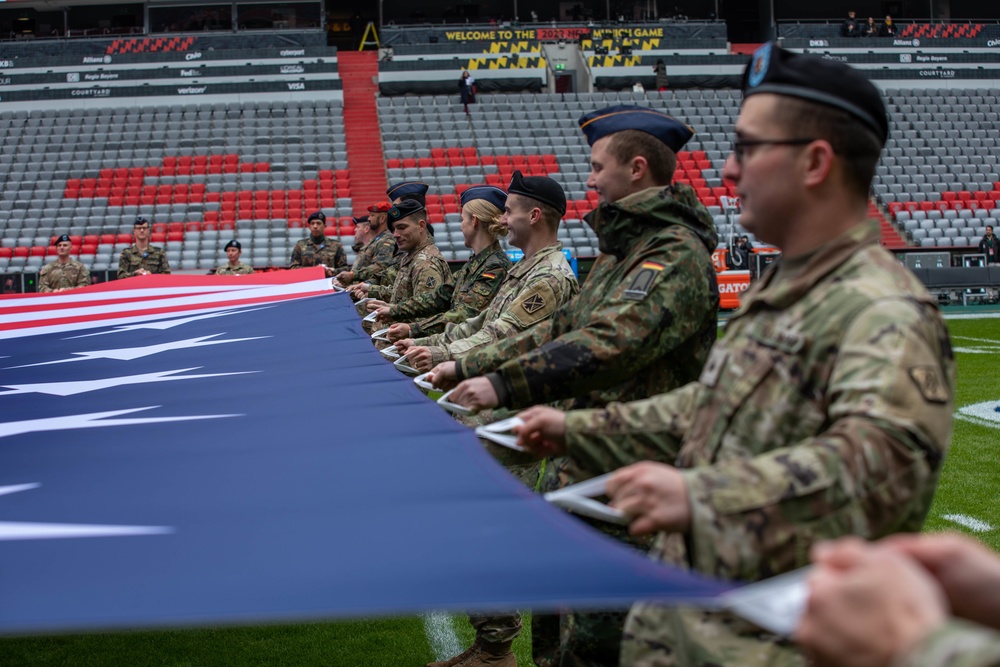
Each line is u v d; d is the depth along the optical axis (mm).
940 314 1464
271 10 32656
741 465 1287
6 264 21062
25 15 33750
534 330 2809
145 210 22953
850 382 1361
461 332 3920
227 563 1197
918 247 21250
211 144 26141
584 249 20891
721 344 1677
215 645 4051
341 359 3500
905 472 1285
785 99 1557
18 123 27203
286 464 1833
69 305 7070
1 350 4883
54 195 23812
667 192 2533
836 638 778
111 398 3160
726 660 1514
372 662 3816
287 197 23812
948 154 26922
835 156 1544
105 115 27844
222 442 2158
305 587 1068
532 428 1924
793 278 1578
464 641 4051
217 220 22703
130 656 3926
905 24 33031
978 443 7262
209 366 3688
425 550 1171
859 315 1419
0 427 2699
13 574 1201
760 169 1573
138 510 1558
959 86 31203
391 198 6039
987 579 898
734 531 1250
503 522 1284
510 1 36125
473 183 24281
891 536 1341
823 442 1295
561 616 2395
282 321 4996
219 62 28953
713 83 30172
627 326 2256
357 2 37125
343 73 31203
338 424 2227
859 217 1575
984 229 23062
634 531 1282
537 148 25891
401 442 1971
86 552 1306
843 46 31281
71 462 2064
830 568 815
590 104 28375
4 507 1656
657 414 1945
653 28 31047
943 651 722
